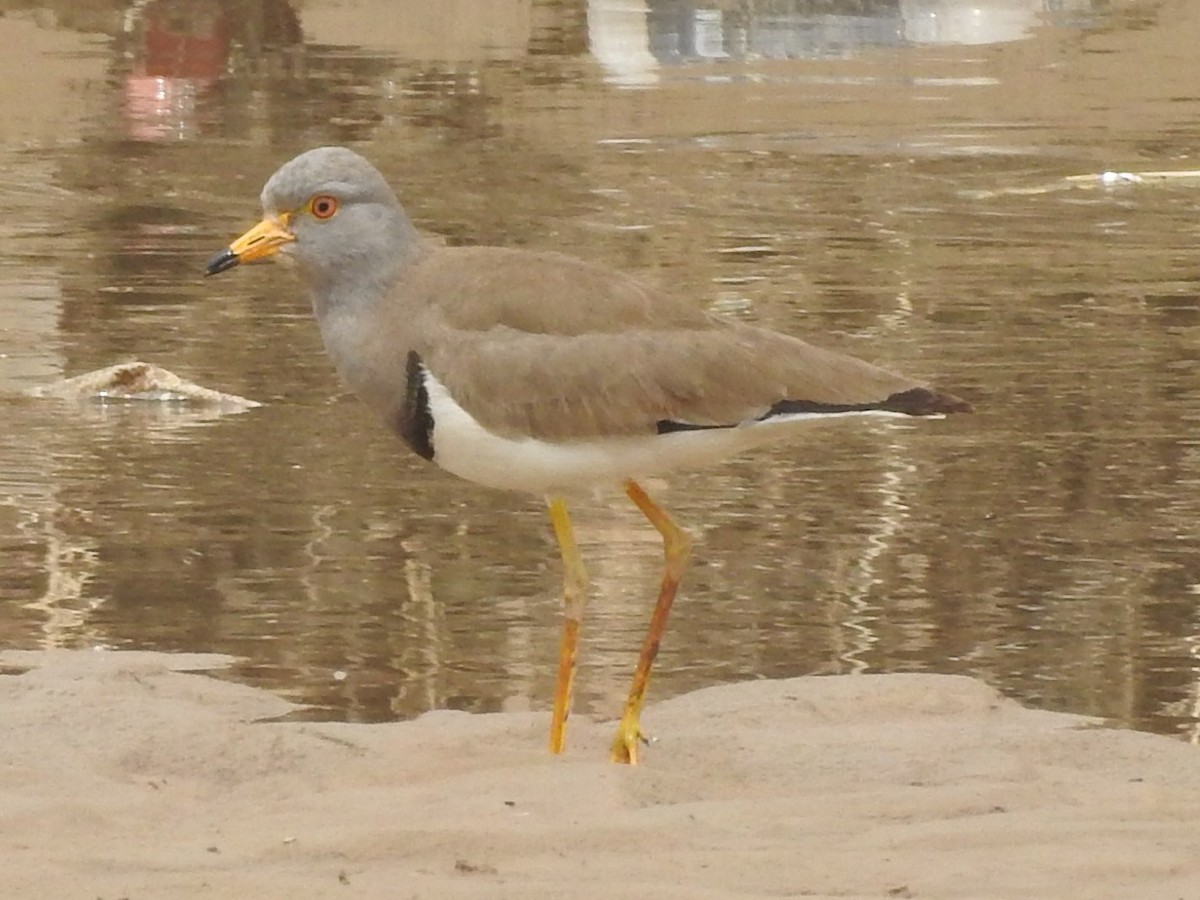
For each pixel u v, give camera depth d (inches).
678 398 389.1
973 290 778.8
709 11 1386.6
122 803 353.4
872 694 438.6
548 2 1503.4
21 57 1301.7
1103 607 499.8
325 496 573.3
